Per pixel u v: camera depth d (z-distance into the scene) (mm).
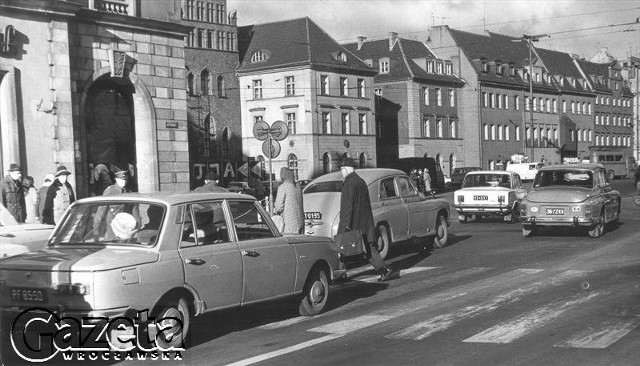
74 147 21438
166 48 24984
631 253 15930
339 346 7961
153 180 24422
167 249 7789
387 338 8289
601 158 82938
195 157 67812
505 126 92812
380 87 81062
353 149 73125
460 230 23703
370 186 15680
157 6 24875
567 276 12758
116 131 23969
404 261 15797
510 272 13469
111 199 8305
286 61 69688
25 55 20188
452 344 7883
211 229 8477
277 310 10336
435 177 64938
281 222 12312
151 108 24422
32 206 16234
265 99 70875
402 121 80062
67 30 21234
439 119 84312
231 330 9055
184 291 7898
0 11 19531
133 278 7273
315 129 68750
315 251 9930
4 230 9656
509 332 8406
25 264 7289
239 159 72188
